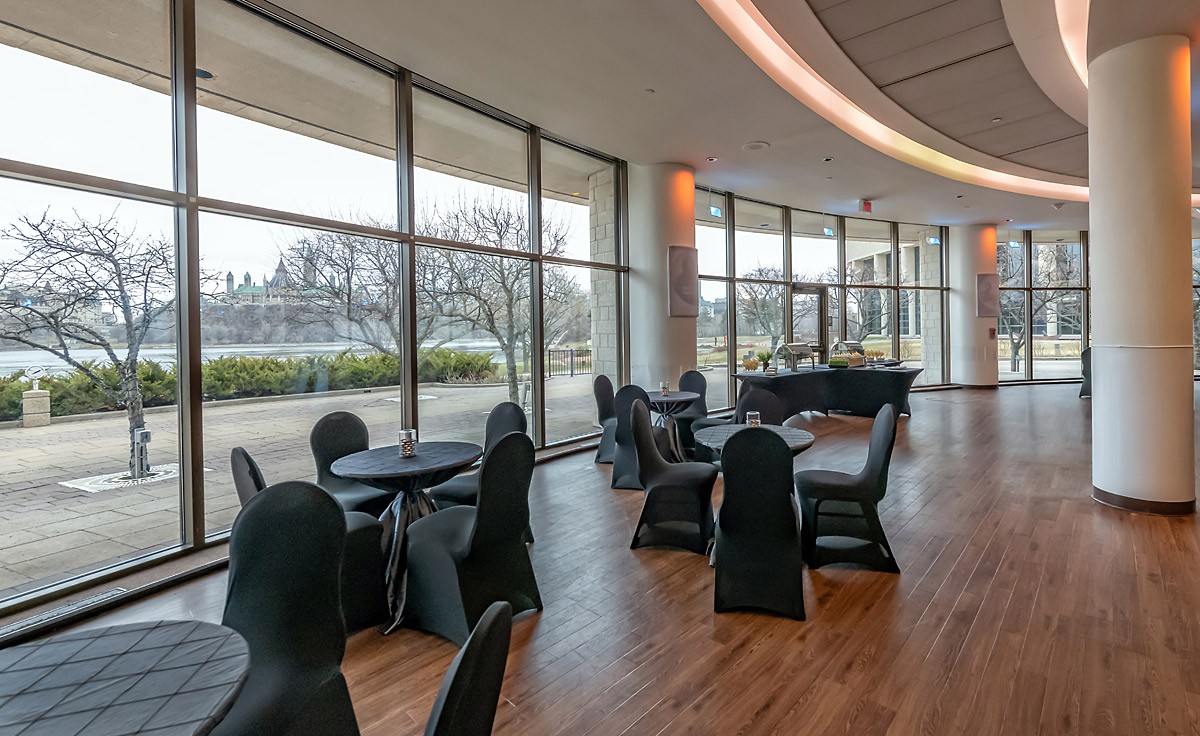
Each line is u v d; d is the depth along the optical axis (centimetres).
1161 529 405
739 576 299
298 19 427
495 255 621
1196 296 1385
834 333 1191
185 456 377
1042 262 1441
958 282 1333
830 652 260
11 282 312
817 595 317
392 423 524
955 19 458
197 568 352
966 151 781
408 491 338
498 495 274
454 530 289
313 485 186
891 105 622
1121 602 301
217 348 402
